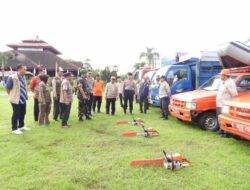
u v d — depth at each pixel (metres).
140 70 19.78
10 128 9.10
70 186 4.52
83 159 5.91
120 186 4.55
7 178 4.88
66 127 9.24
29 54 45.25
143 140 7.63
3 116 11.74
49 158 5.98
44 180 4.76
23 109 8.64
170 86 12.31
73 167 5.40
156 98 12.92
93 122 10.42
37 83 10.02
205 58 12.16
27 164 5.57
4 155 6.16
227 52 8.62
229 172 5.17
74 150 6.59
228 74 8.00
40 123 9.62
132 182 4.70
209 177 4.89
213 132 8.72
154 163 5.56
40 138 7.73
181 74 12.50
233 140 7.59
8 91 8.23
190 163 5.59
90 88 11.67
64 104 9.16
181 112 9.45
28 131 8.62
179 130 9.02
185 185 4.57
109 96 12.48
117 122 10.21
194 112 8.93
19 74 8.38
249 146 7.00
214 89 9.56
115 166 5.46
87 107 11.06
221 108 7.94
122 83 14.69
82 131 8.75
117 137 7.97
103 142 7.38
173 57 14.72
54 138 7.75
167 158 5.47
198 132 8.70
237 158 5.99
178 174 5.06
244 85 8.57
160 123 10.36
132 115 12.39
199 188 4.45
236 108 6.79
